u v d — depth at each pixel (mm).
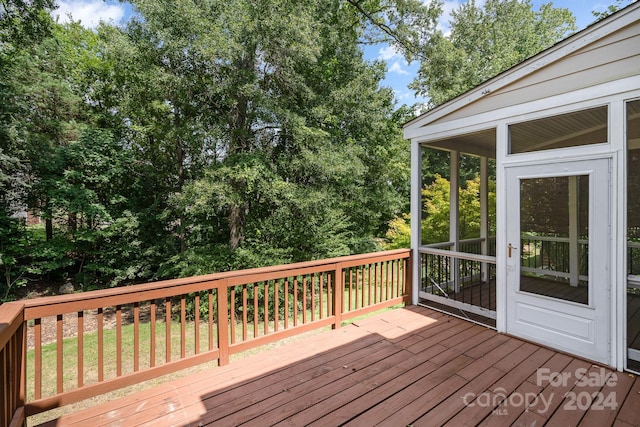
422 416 2029
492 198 7355
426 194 8031
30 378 4086
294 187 5906
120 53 5633
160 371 2467
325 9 7656
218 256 6180
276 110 5750
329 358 2854
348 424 1955
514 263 3314
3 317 1688
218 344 2760
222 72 5629
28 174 6988
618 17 2586
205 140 5996
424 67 10117
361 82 7961
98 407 2160
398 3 8961
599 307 2719
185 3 5113
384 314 4047
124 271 7652
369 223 9031
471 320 3770
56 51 8062
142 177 8297
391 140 9438
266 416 2039
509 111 3354
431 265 4625
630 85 2537
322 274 3529
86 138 7398
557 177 2994
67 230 7660
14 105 6629
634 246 3578
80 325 2168
